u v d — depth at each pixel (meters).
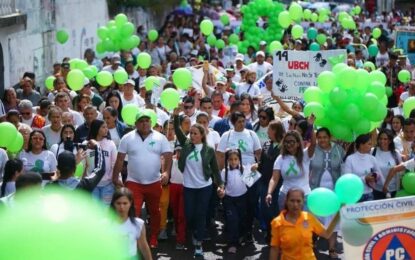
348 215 7.63
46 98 12.96
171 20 33.38
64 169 8.33
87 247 5.31
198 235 10.48
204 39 26.14
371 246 7.71
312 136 9.99
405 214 7.77
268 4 22.88
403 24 34.97
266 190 10.59
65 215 5.39
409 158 10.77
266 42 23.02
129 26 19.09
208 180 10.43
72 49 23.91
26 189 7.09
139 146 10.26
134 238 7.50
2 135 9.65
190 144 10.42
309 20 28.20
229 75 16.31
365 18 36.19
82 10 24.97
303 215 7.60
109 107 11.41
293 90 13.62
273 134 10.58
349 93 10.62
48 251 5.18
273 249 7.65
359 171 10.08
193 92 13.51
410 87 14.16
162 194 11.05
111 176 10.37
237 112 10.99
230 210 10.70
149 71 17.05
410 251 7.81
